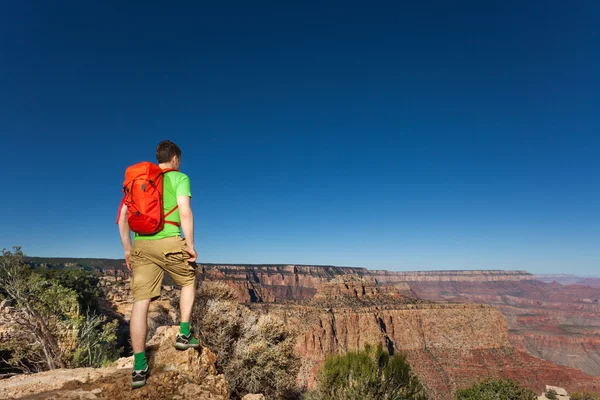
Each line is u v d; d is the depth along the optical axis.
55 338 11.71
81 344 12.14
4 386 4.03
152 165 4.00
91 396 3.71
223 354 11.11
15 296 11.65
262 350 11.51
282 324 13.28
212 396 4.07
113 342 14.41
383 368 11.75
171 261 3.96
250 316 13.62
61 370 4.60
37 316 11.33
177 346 4.38
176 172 4.15
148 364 4.30
